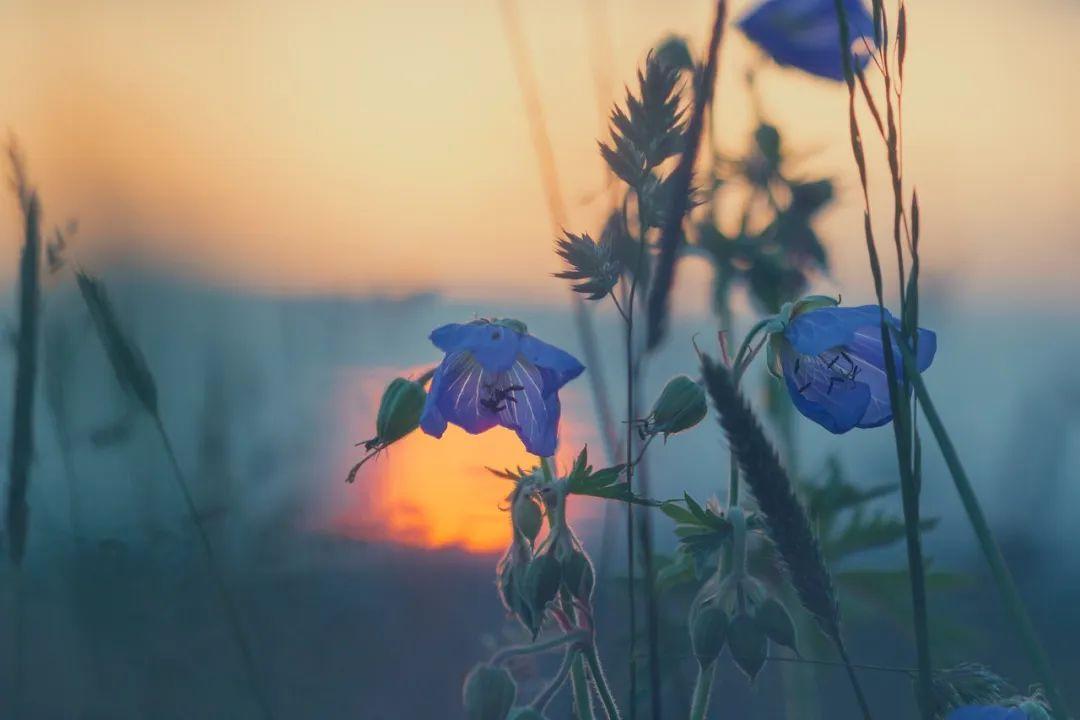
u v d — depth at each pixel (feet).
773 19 1.70
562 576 1.27
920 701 1.10
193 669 1.63
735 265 1.70
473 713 1.27
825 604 1.15
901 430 1.09
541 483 1.29
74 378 1.54
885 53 1.11
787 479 1.15
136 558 1.65
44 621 1.62
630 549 1.27
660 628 1.49
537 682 1.56
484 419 1.31
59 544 1.62
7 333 1.36
